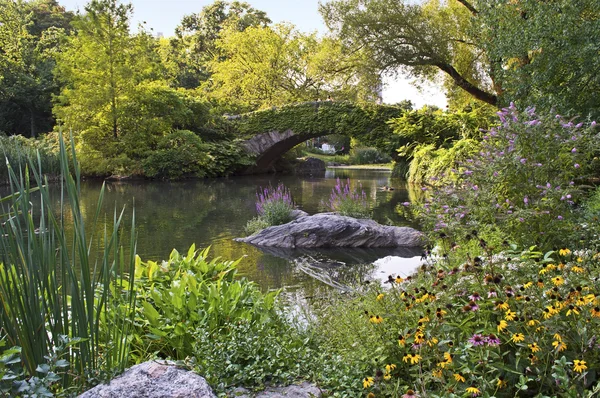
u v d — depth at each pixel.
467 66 20.91
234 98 37.53
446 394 2.12
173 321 3.14
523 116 6.66
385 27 18.38
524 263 2.97
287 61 36.88
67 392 2.04
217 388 2.49
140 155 26.84
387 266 7.96
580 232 5.37
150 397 1.91
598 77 10.37
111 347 2.40
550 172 6.32
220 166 28.20
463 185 6.99
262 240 9.90
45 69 37.84
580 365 2.03
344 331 3.04
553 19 10.97
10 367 2.07
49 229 2.17
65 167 2.14
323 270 7.71
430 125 22.86
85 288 2.17
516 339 2.19
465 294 2.74
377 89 20.27
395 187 21.28
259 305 3.51
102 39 26.12
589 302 2.33
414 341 2.43
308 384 2.65
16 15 41.72
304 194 19.33
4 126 35.34
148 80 27.81
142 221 12.44
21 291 2.07
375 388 2.41
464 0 18.05
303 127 28.03
